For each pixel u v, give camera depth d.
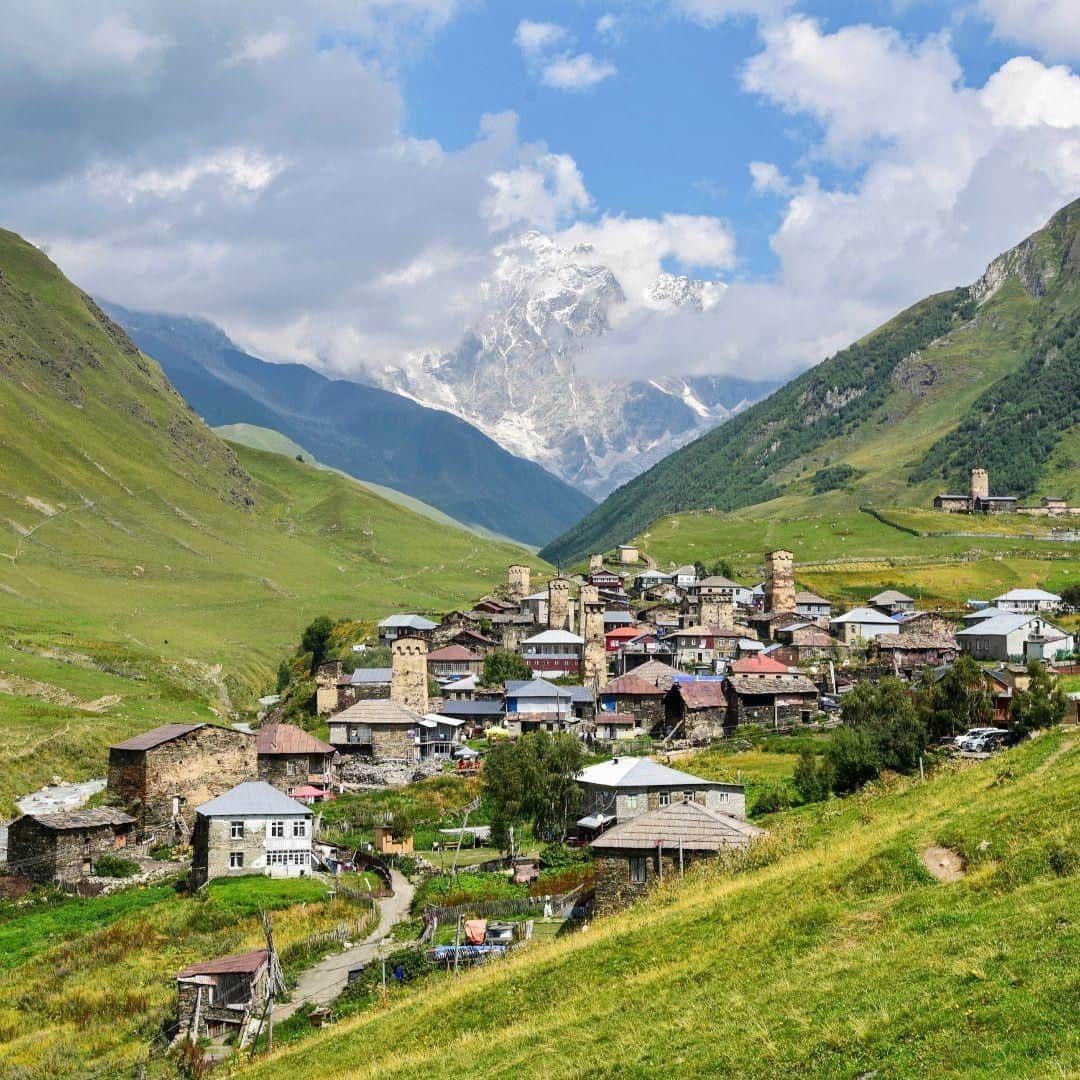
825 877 61.50
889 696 133.38
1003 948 44.31
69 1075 74.12
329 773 160.88
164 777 139.62
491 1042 56.31
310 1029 74.06
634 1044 49.16
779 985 49.53
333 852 127.00
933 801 74.12
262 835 120.62
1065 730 81.25
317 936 92.12
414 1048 60.25
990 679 143.25
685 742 167.50
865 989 45.62
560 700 188.88
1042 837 55.19
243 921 102.31
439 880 106.81
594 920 77.38
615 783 111.50
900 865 59.09
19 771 164.00
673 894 72.00
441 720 176.12
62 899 118.81
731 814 108.00
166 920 104.56
